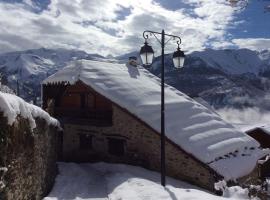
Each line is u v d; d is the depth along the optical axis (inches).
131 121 775.1
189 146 695.7
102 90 800.9
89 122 856.9
